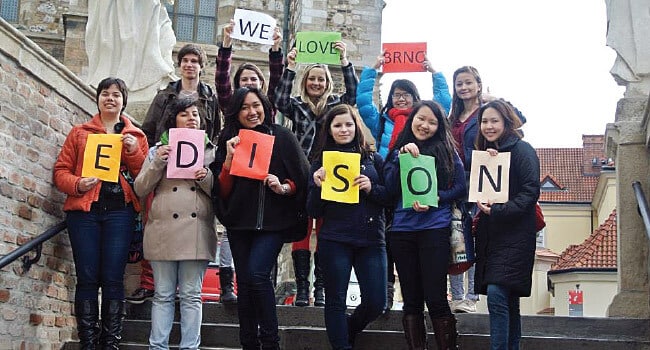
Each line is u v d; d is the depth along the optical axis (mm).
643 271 8375
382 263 6730
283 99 8031
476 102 7742
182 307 6684
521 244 6395
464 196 6719
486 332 7688
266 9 21031
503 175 6484
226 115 6867
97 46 10008
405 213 6680
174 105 6977
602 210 38281
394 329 7812
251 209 6617
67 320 7836
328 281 6598
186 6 20953
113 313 6852
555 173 44375
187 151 6676
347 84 8281
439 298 6508
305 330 7453
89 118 8336
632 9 8859
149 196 6949
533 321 7801
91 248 6895
